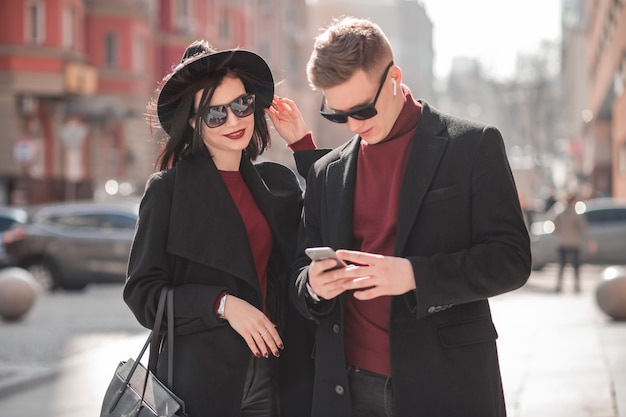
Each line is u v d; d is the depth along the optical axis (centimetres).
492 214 401
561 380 1002
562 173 10738
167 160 464
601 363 1103
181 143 464
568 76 10719
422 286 388
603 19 4866
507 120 12106
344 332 424
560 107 12144
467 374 405
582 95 9612
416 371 405
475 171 405
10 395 1045
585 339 1327
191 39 5638
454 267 391
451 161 408
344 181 427
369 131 413
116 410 429
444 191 406
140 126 5116
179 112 457
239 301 435
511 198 405
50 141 4306
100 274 2338
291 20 8819
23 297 1723
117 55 4797
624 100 3938
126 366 440
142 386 431
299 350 465
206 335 439
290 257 466
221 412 439
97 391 1062
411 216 405
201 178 451
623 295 1554
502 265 395
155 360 440
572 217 2297
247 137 459
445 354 404
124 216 2362
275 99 500
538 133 10525
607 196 6356
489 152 406
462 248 406
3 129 4016
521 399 912
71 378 1144
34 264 2352
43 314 1844
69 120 4403
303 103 8806
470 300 397
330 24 423
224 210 450
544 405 879
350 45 400
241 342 444
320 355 425
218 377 438
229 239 448
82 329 1608
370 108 402
